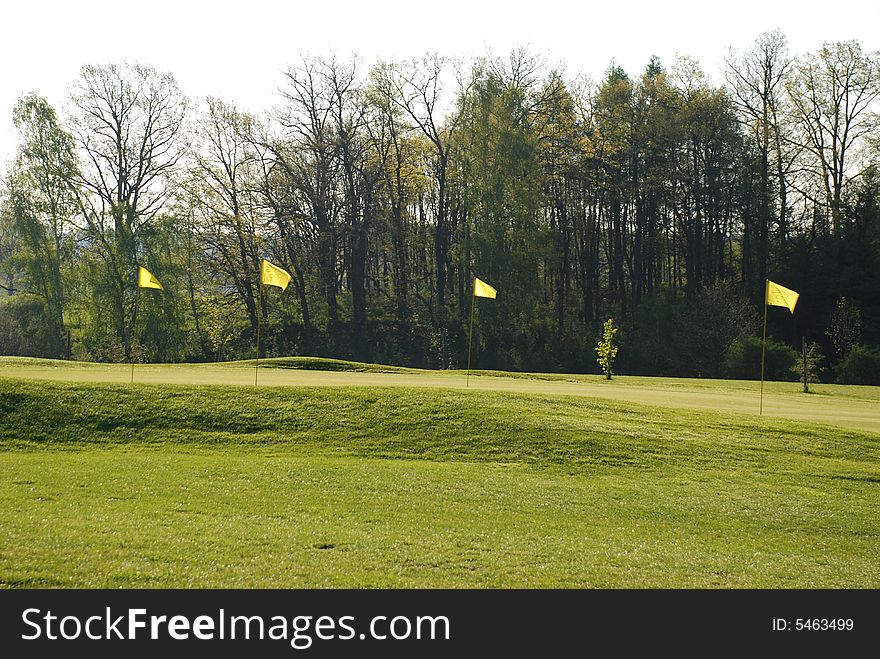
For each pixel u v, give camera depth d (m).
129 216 50.62
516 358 50.31
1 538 9.04
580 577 8.88
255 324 54.25
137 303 49.91
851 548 10.68
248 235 52.84
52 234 51.19
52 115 50.47
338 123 54.56
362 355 54.88
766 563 9.79
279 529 10.06
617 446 15.56
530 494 12.54
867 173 53.25
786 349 42.78
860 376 41.25
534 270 50.75
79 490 11.74
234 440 16.08
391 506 11.53
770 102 55.78
